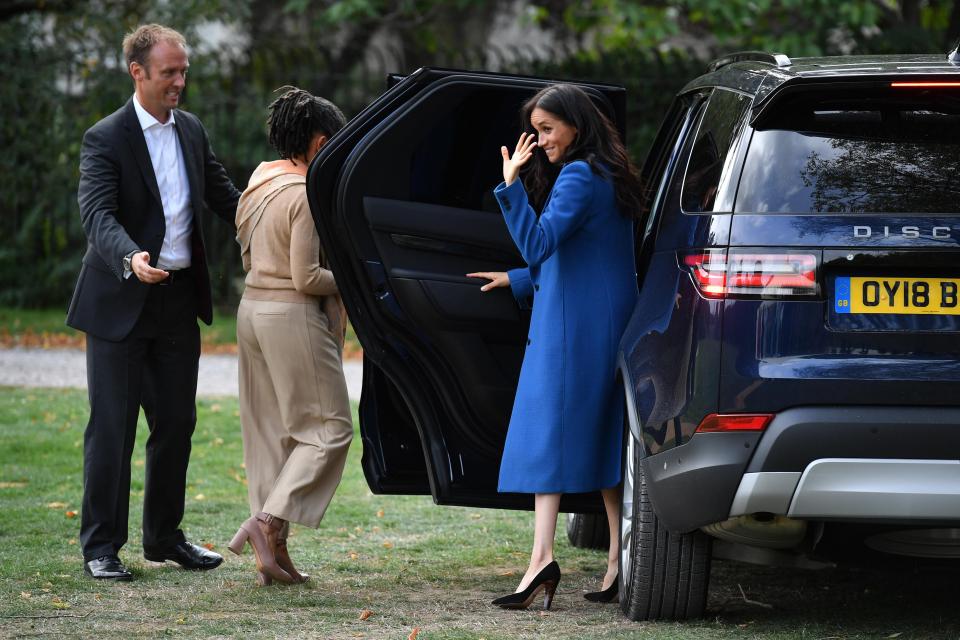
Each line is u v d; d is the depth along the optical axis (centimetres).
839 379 1380
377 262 1680
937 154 1431
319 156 1681
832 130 1454
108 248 1806
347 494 2691
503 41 7956
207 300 1955
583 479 1659
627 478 1634
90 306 1880
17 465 2877
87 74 5744
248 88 5750
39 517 2336
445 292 1675
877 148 1440
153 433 1947
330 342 1847
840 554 1520
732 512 1413
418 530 2334
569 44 7775
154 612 1672
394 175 1677
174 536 1964
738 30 6178
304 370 1822
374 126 1705
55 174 5725
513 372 1717
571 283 1653
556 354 1647
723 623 1598
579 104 1653
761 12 5975
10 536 2181
